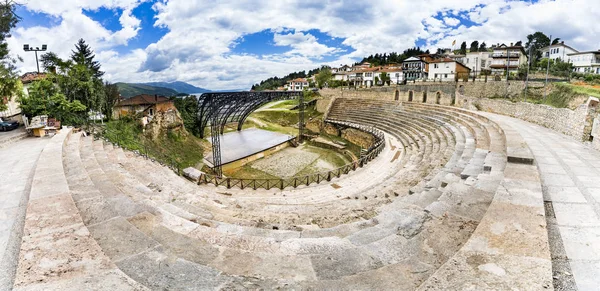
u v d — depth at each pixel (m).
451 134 22.89
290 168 30.48
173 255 4.21
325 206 10.02
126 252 4.26
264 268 4.03
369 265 4.11
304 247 4.96
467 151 14.25
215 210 9.63
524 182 6.28
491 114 28.53
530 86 40.34
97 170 10.76
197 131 43.88
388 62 116.75
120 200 6.89
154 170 17.12
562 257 4.23
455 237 4.81
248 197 15.65
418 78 70.62
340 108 56.28
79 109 26.28
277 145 38.47
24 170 10.95
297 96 45.19
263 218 8.53
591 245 4.54
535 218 4.57
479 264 3.40
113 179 11.34
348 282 3.54
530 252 3.63
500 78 46.88
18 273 3.54
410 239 4.90
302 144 42.94
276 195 16.34
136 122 32.44
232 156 32.16
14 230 5.68
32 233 4.60
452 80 53.88
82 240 4.41
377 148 27.62
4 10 19.30
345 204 10.08
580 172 8.64
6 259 4.52
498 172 8.22
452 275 3.21
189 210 8.61
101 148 17.31
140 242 4.57
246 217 8.84
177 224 5.87
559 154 11.16
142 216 5.97
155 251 4.31
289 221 8.23
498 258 3.52
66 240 4.39
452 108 35.53
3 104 23.61
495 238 4.00
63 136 17.11
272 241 5.18
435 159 17.06
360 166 23.52
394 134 35.12
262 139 42.44
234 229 6.37
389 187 12.97
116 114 36.44
